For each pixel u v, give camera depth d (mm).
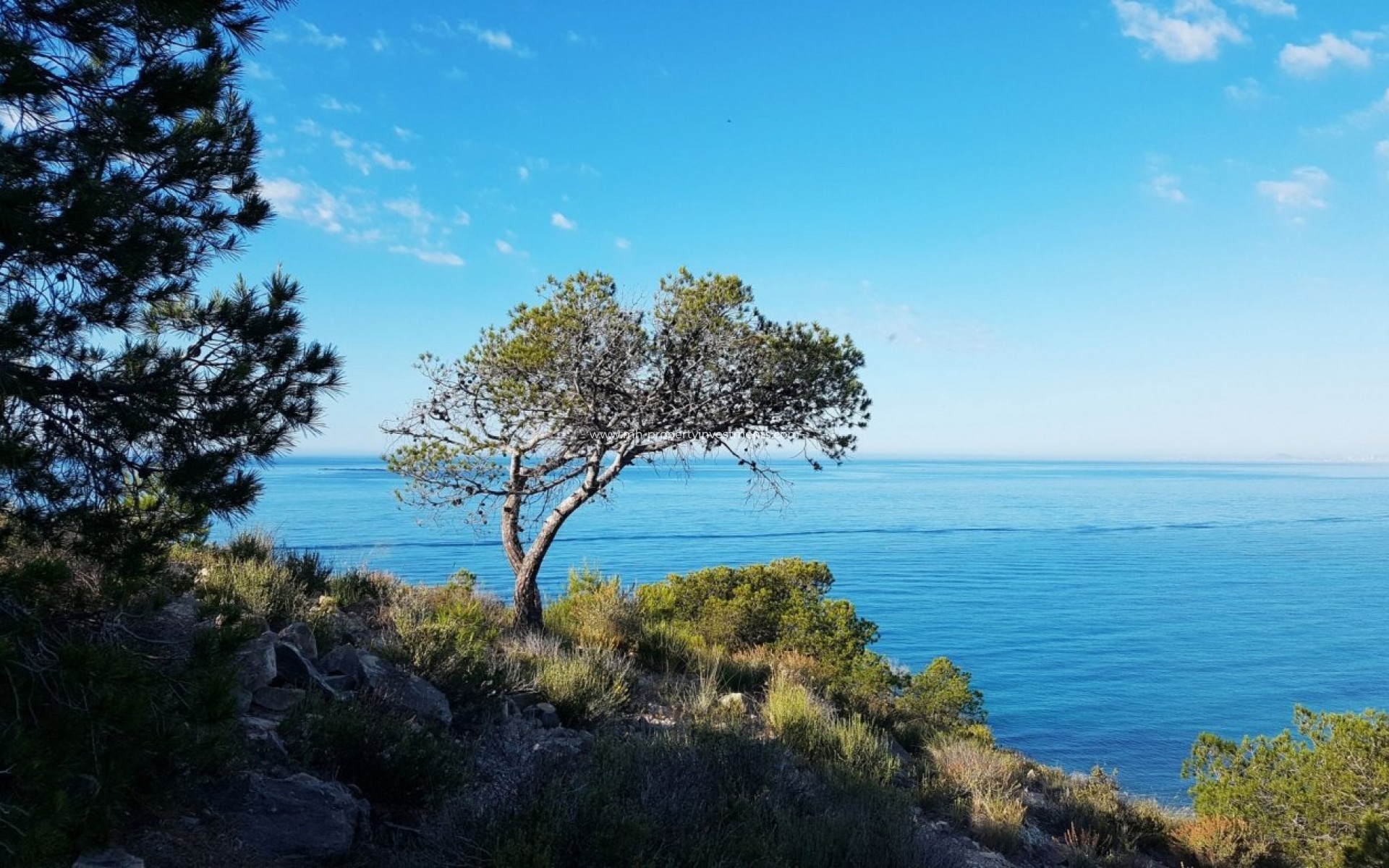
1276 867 11586
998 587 146500
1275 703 74750
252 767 4918
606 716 9086
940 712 16109
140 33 4625
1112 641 102938
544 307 12617
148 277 4656
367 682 7289
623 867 4516
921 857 6539
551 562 139250
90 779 3740
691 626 18781
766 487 13148
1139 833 11133
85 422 4602
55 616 4328
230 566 9797
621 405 12406
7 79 3672
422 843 4867
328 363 5262
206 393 4777
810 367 12250
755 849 5258
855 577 152625
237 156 5246
